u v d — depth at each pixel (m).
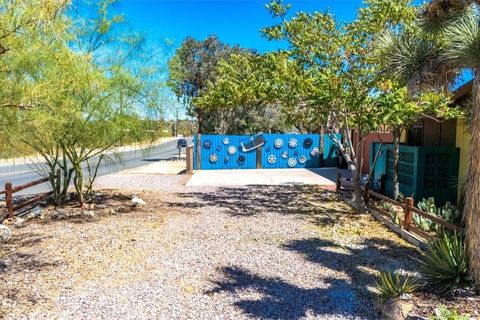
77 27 8.00
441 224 6.01
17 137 5.17
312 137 19.11
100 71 7.97
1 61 4.36
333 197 11.04
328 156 19.30
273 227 7.63
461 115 7.69
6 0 3.95
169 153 30.14
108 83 7.95
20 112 4.79
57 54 5.34
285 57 8.90
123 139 9.21
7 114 4.61
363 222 8.14
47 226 7.55
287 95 9.03
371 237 7.02
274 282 4.89
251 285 4.78
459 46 4.43
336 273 5.23
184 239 6.70
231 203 10.10
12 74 4.56
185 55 27.48
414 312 3.83
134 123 8.97
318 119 9.48
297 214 8.84
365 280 4.98
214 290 4.61
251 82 10.26
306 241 6.70
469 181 4.39
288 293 4.57
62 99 5.66
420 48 5.64
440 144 10.16
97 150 11.99
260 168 18.77
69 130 8.13
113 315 3.95
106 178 14.80
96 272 5.11
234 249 6.19
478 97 4.29
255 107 24.42
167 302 4.27
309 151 19.14
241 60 15.22
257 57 9.85
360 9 8.44
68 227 7.46
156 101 9.27
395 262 5.67
